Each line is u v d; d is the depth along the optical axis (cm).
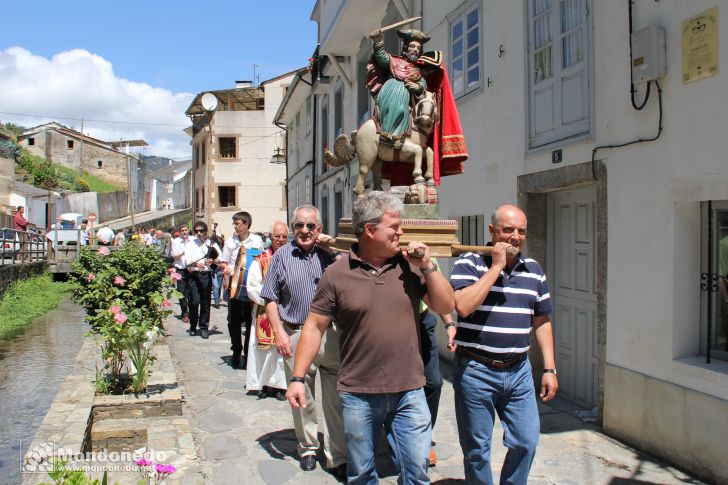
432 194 432
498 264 354
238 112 3625
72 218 3134
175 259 1129
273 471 479
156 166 8525
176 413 609
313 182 1962
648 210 511
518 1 705
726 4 436
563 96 624
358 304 325
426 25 980
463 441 376
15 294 1566
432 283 329
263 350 675
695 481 457
